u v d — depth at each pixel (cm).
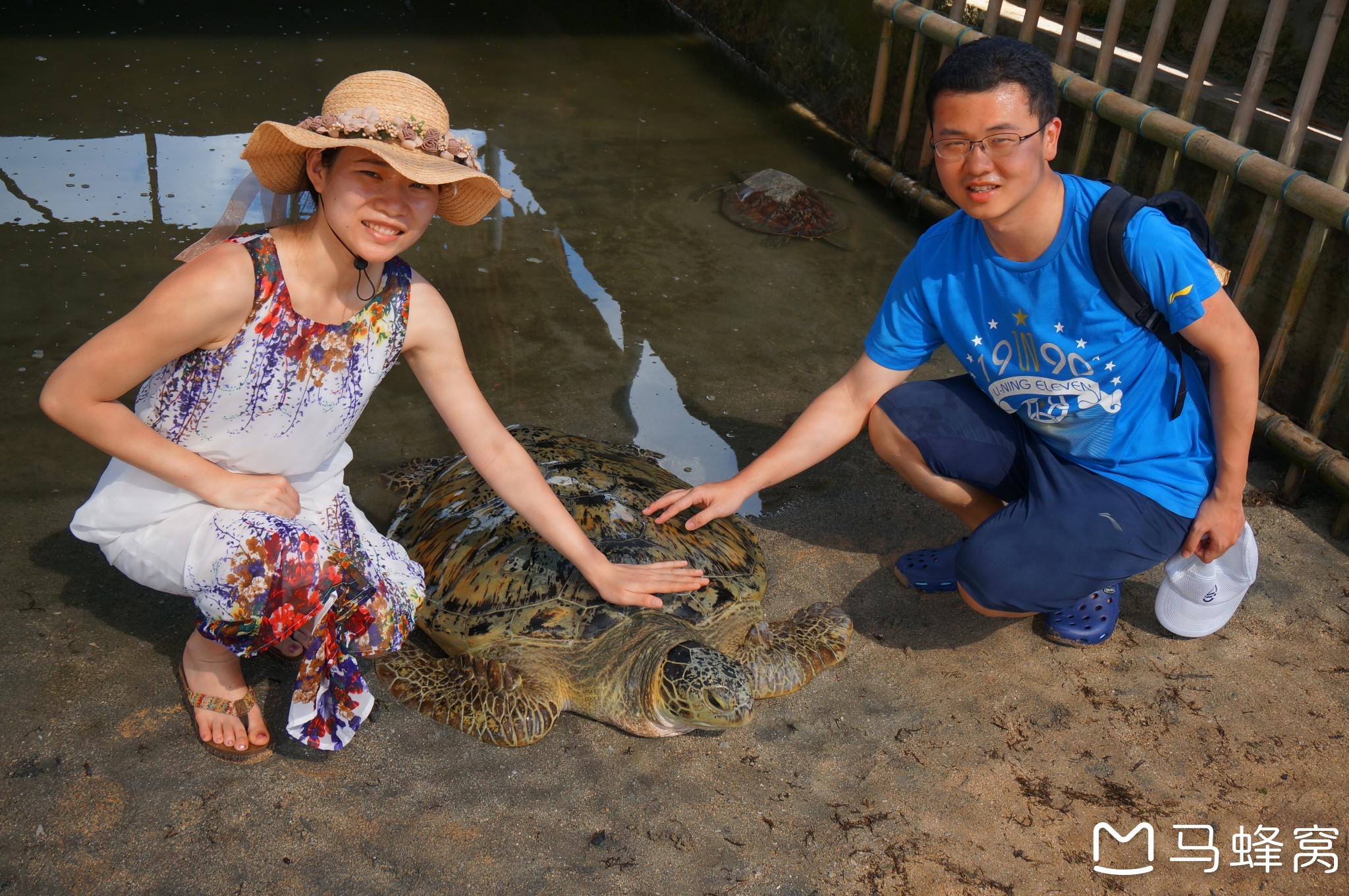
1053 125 199
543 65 693
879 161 549
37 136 518
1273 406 355
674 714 226
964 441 259
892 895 201
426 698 237
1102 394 226
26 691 233
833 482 338
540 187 525
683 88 678
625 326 416
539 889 198
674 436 351
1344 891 206
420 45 709
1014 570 238
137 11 732
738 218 507
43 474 304
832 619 266
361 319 186
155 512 192
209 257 172
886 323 255
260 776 218
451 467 306
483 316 411
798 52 664
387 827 209
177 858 199
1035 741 240
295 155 173
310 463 204
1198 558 251
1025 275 218
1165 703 252
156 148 517
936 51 518
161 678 241
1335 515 323
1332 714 250
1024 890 204
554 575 249
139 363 172
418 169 160
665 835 212
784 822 216
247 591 187
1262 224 327
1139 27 468
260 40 688
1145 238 204
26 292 386
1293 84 396
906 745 238
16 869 194
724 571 265
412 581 222
